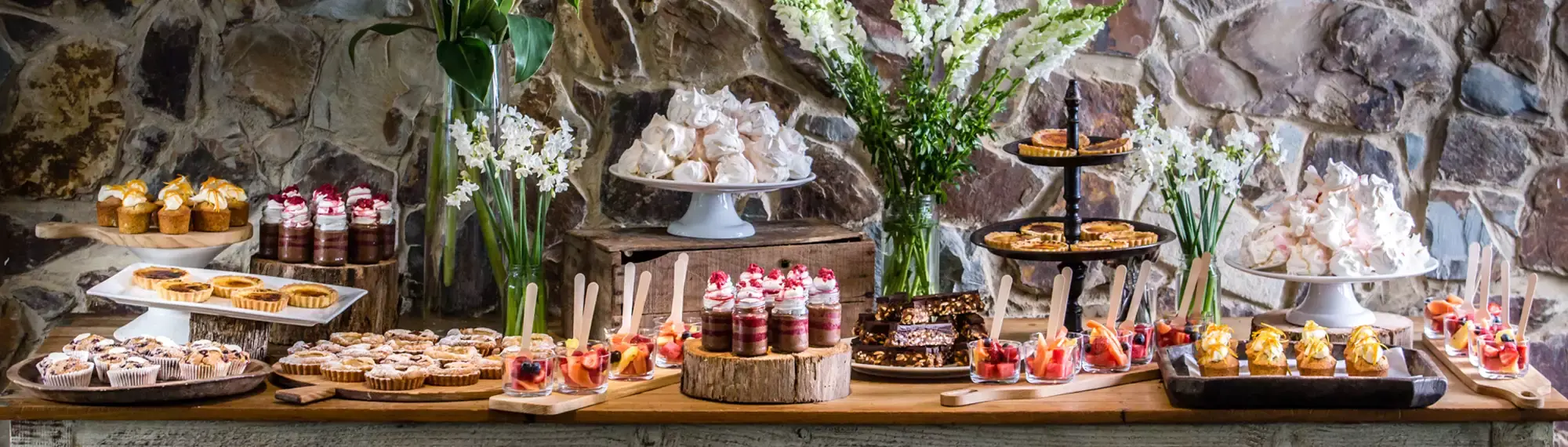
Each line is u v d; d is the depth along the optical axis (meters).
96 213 2.58
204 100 2.58
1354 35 2.75
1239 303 2.87
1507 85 2.77
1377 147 2.79
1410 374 2.12
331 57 2.61
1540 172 2.80
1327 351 2.04
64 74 2.53
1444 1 2.76
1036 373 2.08
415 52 2.62
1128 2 2.74
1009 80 2.73
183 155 2.59
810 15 2.31
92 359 1.98
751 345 1.98
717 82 2.69
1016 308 2.84
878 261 2.56
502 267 2.36
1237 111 2.77
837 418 1.95
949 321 2.19
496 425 1.98
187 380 1.94
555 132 2.41
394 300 2.41
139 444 1.96
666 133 2.34
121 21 2.54
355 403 1.97
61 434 1.94
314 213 2.38
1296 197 2.39
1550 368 2.87
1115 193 2.79
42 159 2.55
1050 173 2.78
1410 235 2.52
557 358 1.99
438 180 2.35
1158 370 2.17
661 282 2.32
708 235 2.41
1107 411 1.96
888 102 2.71
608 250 2.29
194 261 2.34
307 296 2.22
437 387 2.01
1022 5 2.72
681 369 2.16
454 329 2.32
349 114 2.63
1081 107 2.76
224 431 1.97
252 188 2.62
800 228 2.54
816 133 2.72
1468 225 2.81
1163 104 2.76
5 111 2.53
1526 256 2.82
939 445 1.99
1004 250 2.26
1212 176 2.42
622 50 2.66
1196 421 1.98
